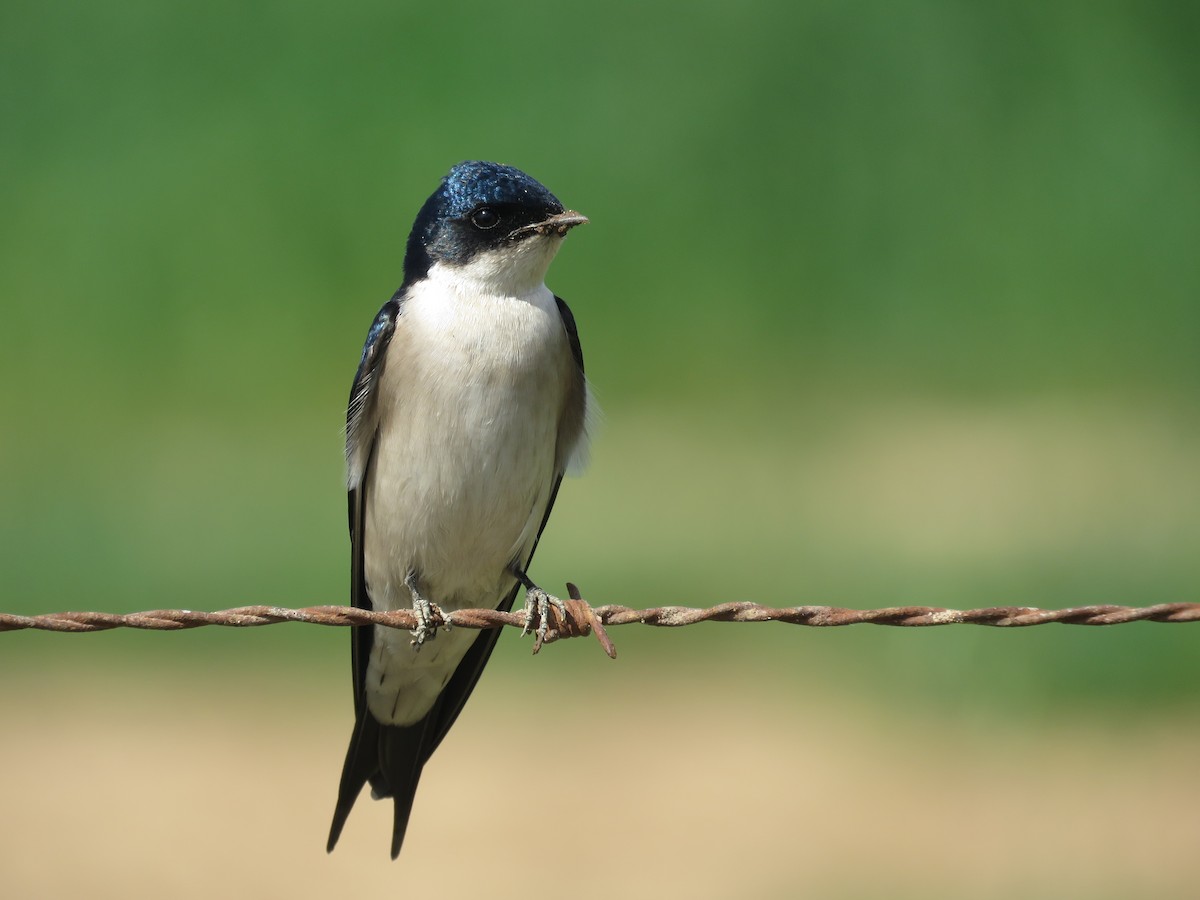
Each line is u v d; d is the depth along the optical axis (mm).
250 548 14250
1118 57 22062
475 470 6172
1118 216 21234
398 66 21703
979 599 12211
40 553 14008
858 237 21219
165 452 17578
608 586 13008
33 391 19109
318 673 12047
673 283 20625
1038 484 15711
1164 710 10711
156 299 19828
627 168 21250
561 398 6418
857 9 22859
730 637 12500
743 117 21641
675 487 16125
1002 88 22250
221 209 20312
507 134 21219
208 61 21891
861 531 14414
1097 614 5051
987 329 20656
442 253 6281
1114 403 18922
